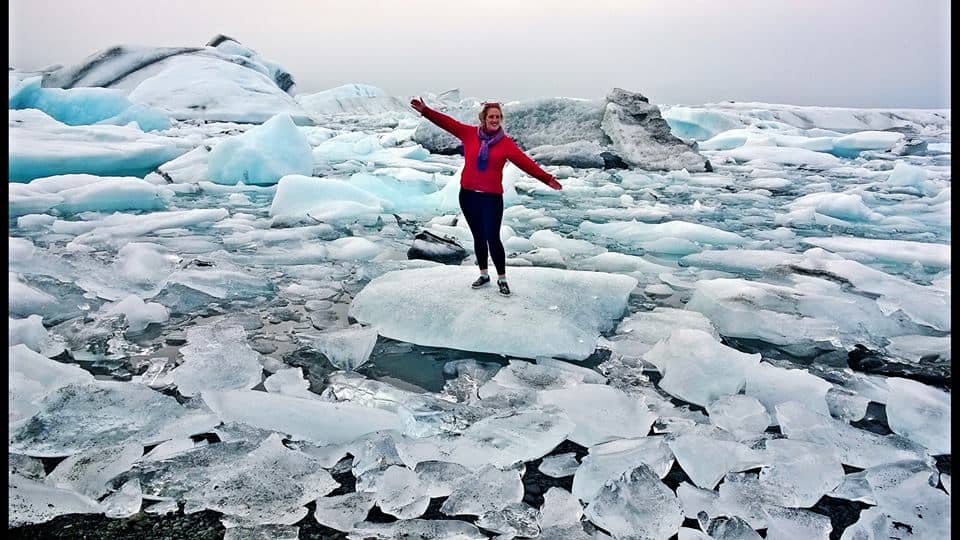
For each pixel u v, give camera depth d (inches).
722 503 79.8
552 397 108.7
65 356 125.4
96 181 374.9
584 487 82.2
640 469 85.0
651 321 152.3
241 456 87.4
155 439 92.7
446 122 148.7
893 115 1556.3
